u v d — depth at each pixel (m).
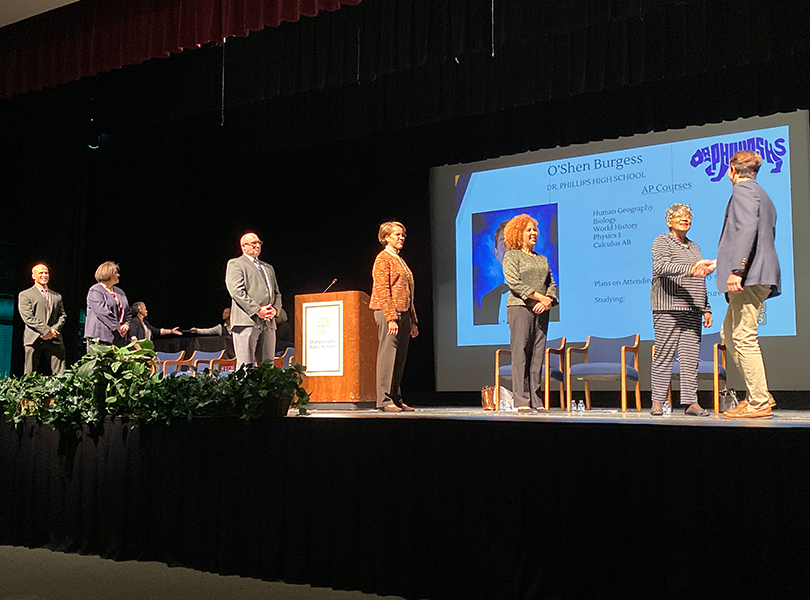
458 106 6.82
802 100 6.22
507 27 4.94
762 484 2.38
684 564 2.45
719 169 6.98
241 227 9.09
